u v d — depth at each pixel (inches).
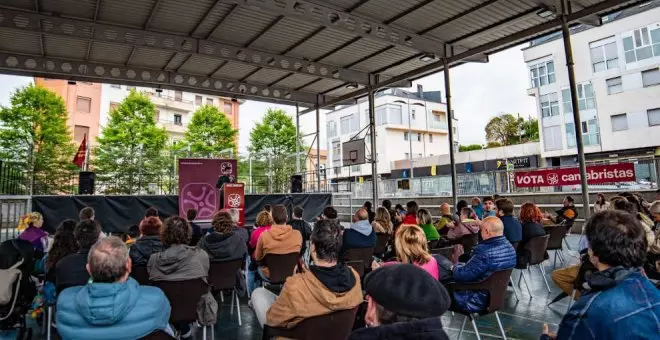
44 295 121.0
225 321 152.6
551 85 899.4
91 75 376.5
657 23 748.6
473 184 514.3
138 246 120.4
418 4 287.6
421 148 1446.9
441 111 1523.1
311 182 578.9
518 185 422.9
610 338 49.4
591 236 57.3
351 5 288.0
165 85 416.8
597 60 828.0
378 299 40.9
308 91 496.4
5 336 114.1
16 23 277.6
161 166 492.4
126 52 359.3
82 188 369.1
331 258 77.3
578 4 283.1
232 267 141.2
